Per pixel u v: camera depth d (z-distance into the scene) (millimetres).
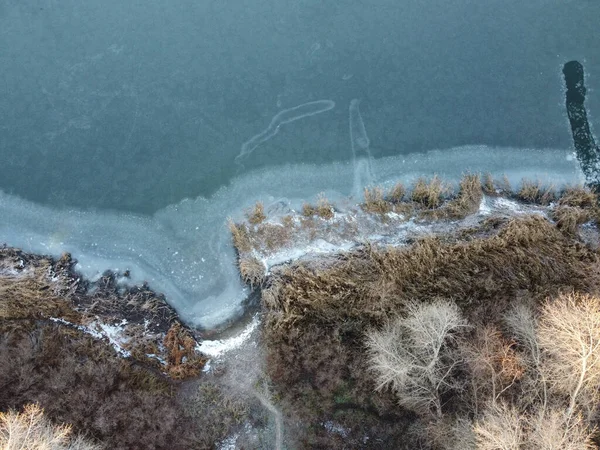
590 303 28734
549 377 29203
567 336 27453
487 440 27281
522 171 42281
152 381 37062
